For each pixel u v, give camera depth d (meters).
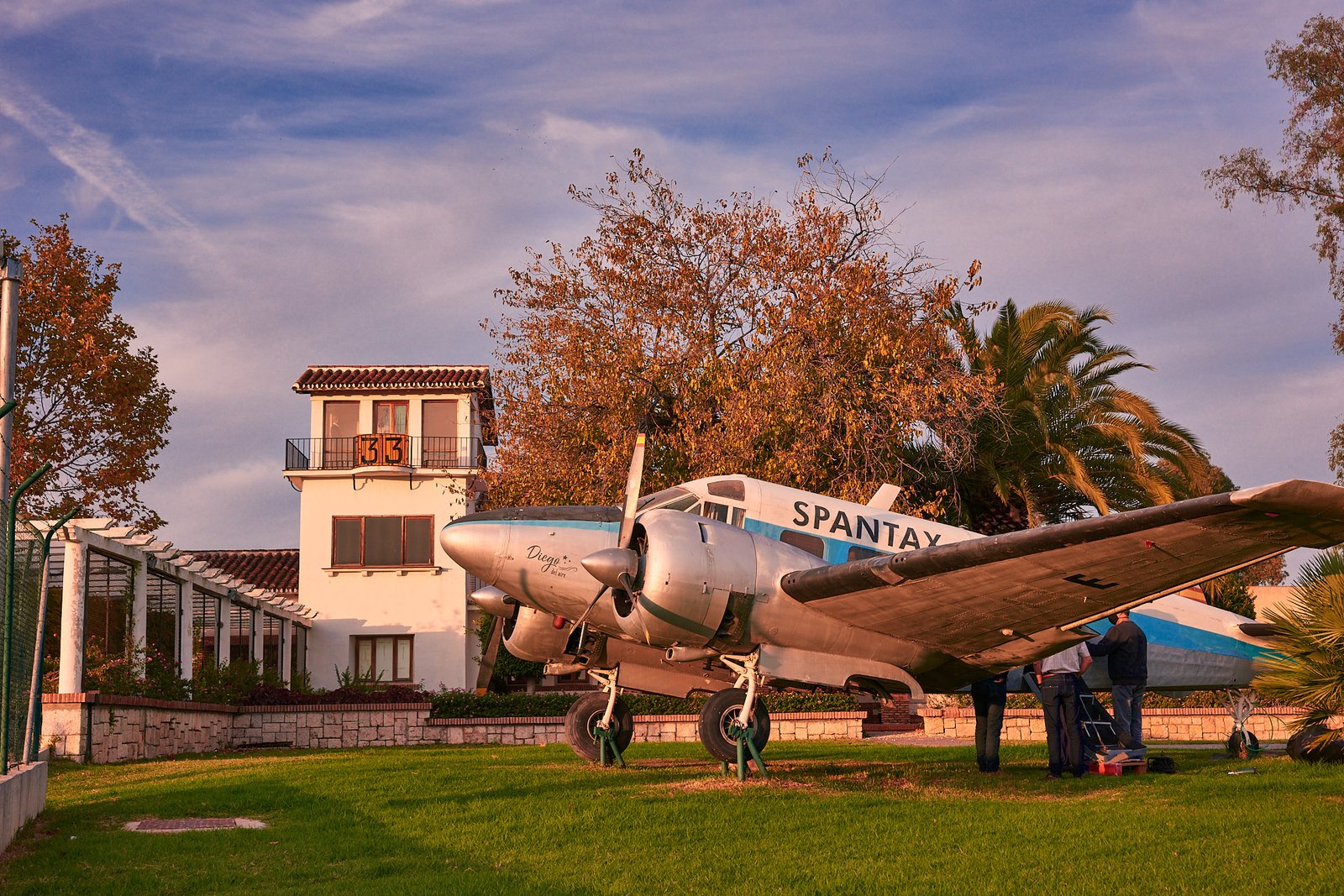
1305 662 10.30
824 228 21.66
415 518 33.38
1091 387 26.11
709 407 21.20
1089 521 8.42
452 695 22.38
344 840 8.03
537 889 6.48
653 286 22.17
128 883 6.74
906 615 10.52
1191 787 9.91
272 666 29.84
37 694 9.61
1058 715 11.18
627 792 9.93
